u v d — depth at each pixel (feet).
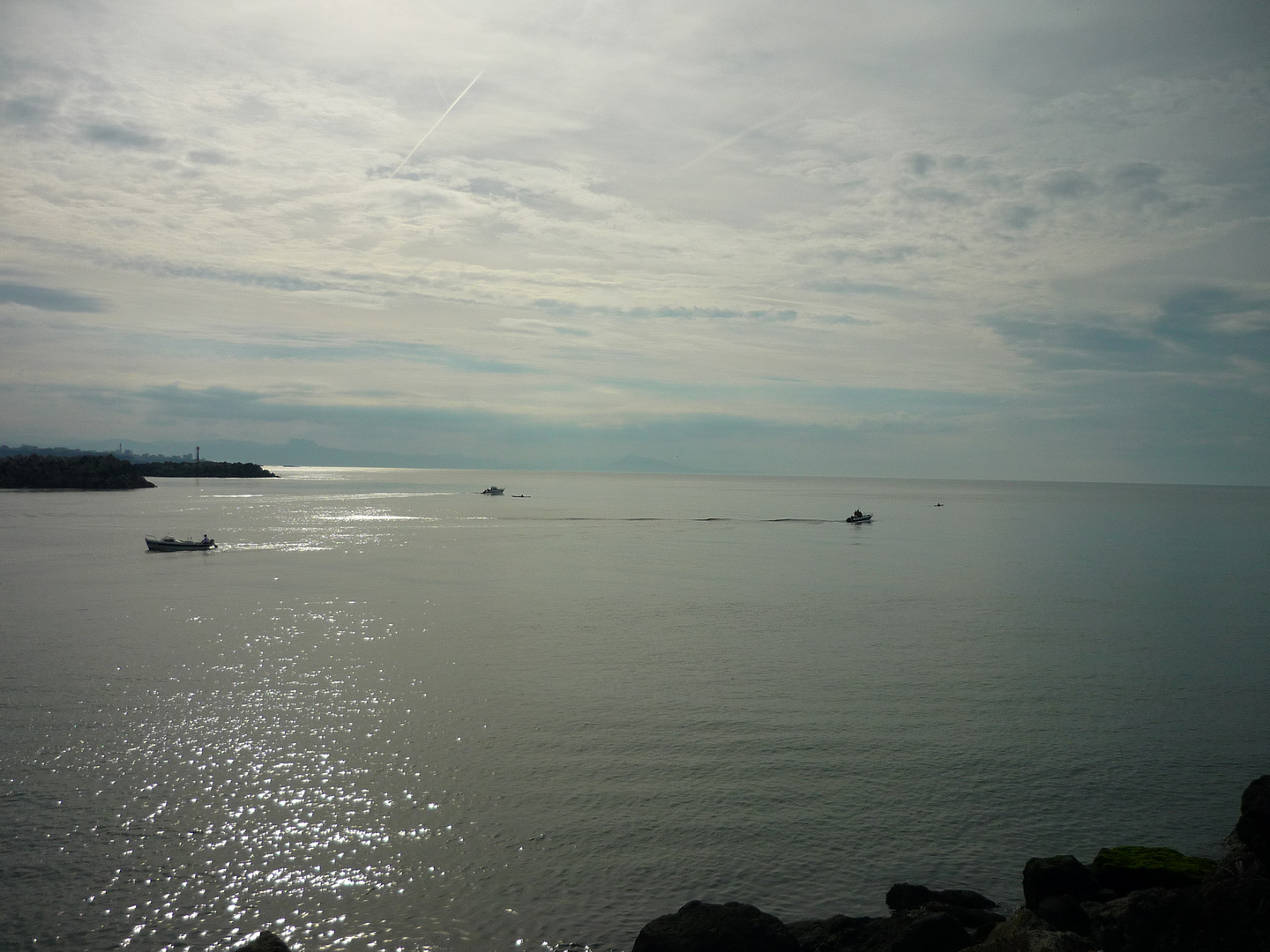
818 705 106.22
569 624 157.99
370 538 336.08
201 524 382.42
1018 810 78.02
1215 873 54.65
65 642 137.28
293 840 71.10
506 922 60.80
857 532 399.85
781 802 78.69
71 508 475.31
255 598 184.65
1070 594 199.00
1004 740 94.53
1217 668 126.31
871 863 69.10
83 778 81.66
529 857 69.10
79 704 103.09
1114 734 96.99
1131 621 163.32
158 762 85.71
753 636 148.05
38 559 252.42
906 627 157.17
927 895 63.16
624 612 171.83
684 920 55.67
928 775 85.10
